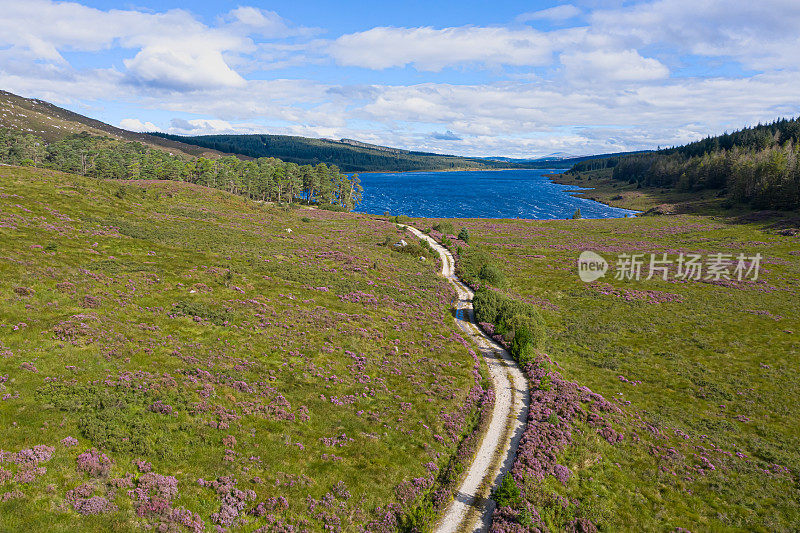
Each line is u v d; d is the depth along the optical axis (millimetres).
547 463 25891
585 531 21203
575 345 48750
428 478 24594
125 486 18781
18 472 17406
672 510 23156
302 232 90500
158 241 57719
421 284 65688
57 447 19359
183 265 49844
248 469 22062
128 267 44344
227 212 94000
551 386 36312
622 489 24578
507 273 80688
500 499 22484
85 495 17547
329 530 19812
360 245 84438
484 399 33938
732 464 27297
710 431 31500
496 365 41469
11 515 15586
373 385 34031
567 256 94938
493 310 53188
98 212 63188
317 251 71750
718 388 37969
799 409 34406
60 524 15984
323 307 48094
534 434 28672
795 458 28000
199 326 36531
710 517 22812
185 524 17953
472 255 89125
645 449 28641
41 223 50562
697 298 64688
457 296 64312
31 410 21125
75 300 34188
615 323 55062
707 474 26250
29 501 16438
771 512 23125
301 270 59406
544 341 47031
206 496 19844
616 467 26625
